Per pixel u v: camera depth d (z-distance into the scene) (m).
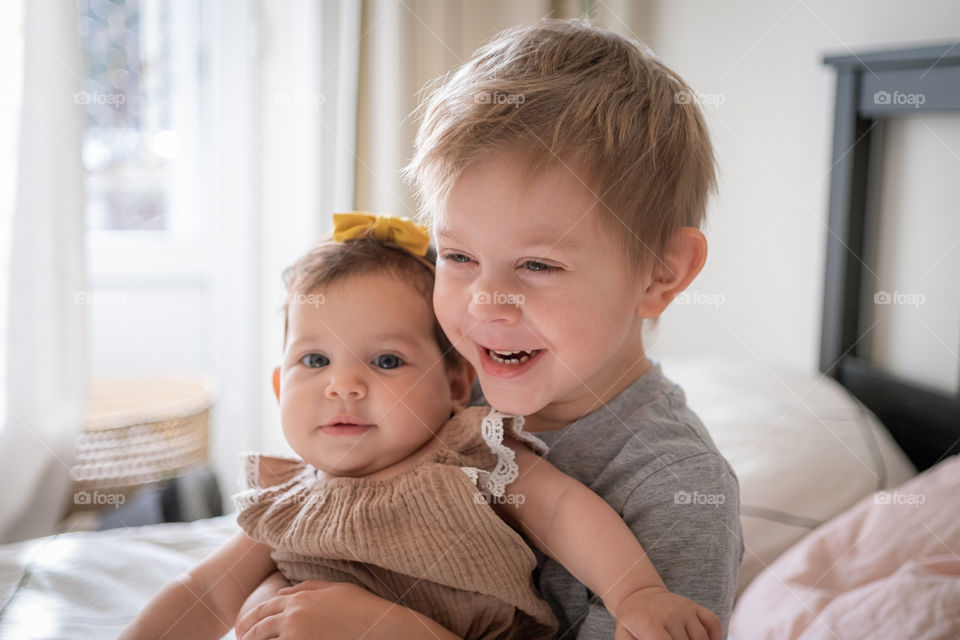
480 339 0.72
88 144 2.64
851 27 1.68
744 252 1.99
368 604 0.71
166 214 2.73
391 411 0.78
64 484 2.00
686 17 2.14
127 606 1.03
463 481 0.73
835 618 0.95
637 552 0.69
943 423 1.45
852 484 1.29
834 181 1.67
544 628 0.77
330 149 2.29
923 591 0.91
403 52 2.23
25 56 1.89
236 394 2.52
